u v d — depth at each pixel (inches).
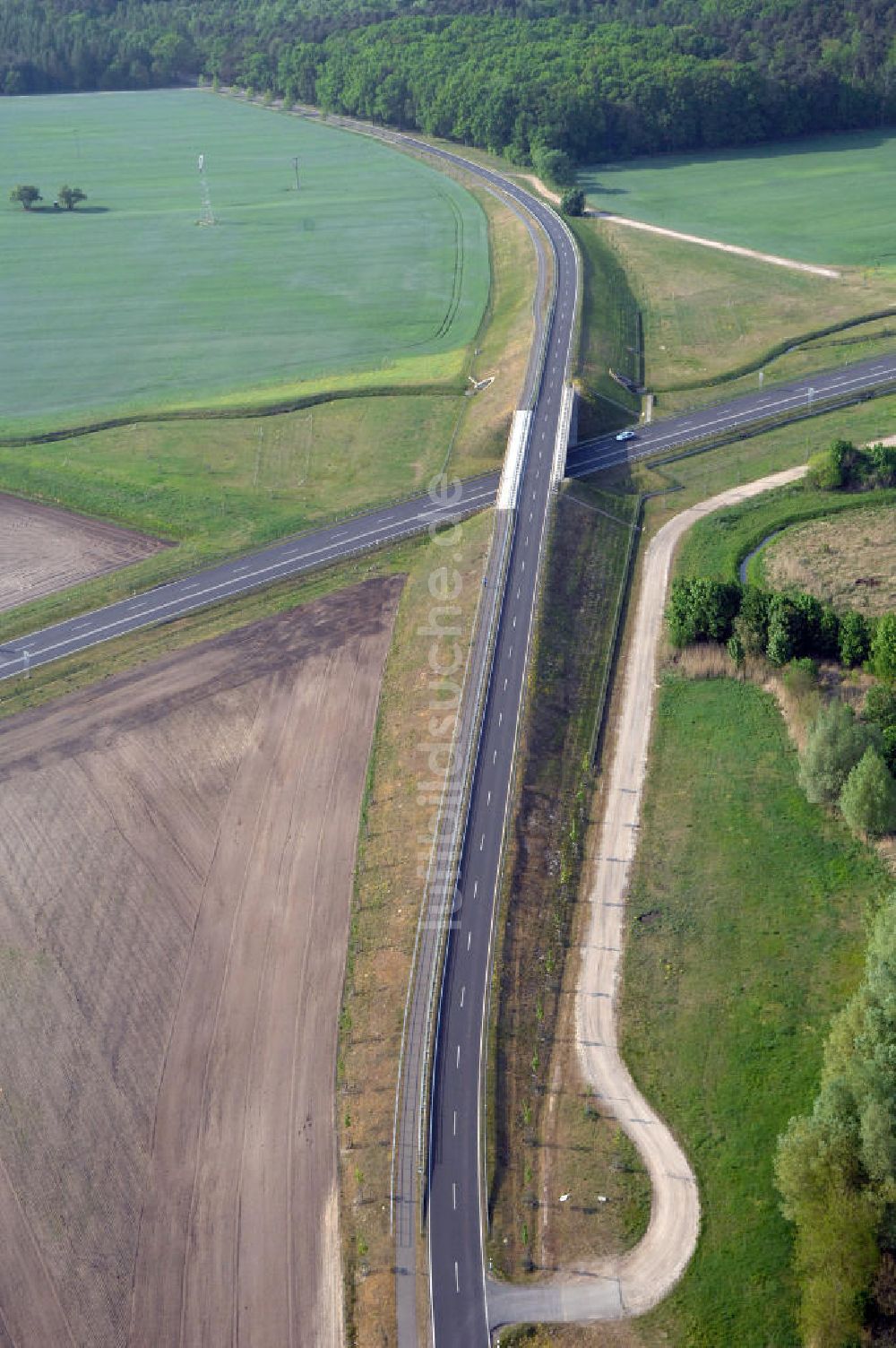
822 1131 3592.5
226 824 5231.3
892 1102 3457.2
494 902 4724.4
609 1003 4377.5
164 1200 3794.3
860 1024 3863.2
